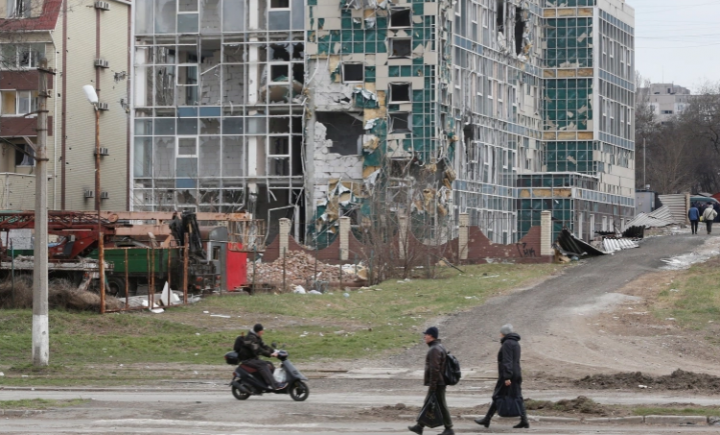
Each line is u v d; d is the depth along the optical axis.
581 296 61.47
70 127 99.06
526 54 110.25
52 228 58.66
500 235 102.25
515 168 106.94
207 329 51.41
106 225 58.84
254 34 89.69
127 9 106.12
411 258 73.00
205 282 60.78
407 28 87.38
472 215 95.25
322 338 48.91
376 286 68.62
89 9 101.19
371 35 87.81
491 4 101.50
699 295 59.62
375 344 47.59
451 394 35.31
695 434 25.94
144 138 91.50
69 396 33.72
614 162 121.44
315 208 87.88
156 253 59.12
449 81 90.69
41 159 41.31
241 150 90.31
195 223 60.78
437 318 55.31
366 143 86.81
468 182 94.50
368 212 84.19
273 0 89.94
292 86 89.56
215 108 90.56
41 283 41.41
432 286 67.31
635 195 136.75
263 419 28.73
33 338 41.53
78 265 56.34
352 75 88.31
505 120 104.00
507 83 104.88
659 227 109.75
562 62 114.94
